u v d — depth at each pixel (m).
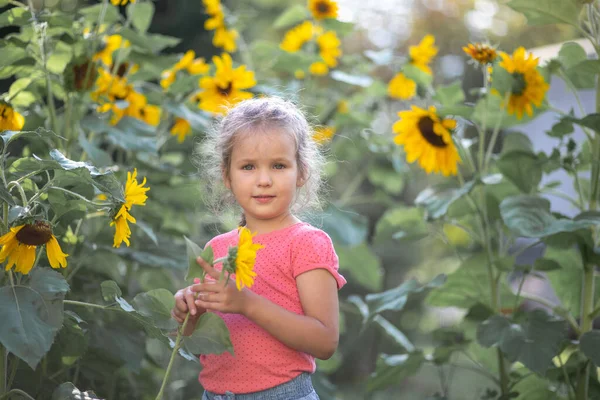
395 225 3.39
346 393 6.39
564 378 2.81
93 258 3.14
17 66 2.72
